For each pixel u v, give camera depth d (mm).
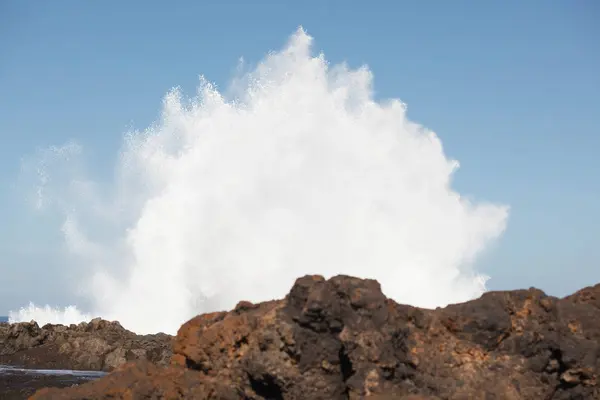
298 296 34094
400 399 30109
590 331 34094
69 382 60031
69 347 76938
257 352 33312
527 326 34000
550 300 34969
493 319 33344
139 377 36250
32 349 78000
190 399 35250
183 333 38594
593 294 36094
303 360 32594
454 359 32688
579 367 32875
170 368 37875
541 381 33125
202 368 36688
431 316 34094
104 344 76438
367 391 30859
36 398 35250
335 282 33719
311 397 32281
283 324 33094
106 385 35688
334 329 32969
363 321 32500
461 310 33875
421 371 32375
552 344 33531
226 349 35938
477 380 32094
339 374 32906
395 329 32562
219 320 38219
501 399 31562
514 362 32969
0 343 78625
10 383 59031
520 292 35062
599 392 33062
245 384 34562
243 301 38594
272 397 34031
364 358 31531
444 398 31422
